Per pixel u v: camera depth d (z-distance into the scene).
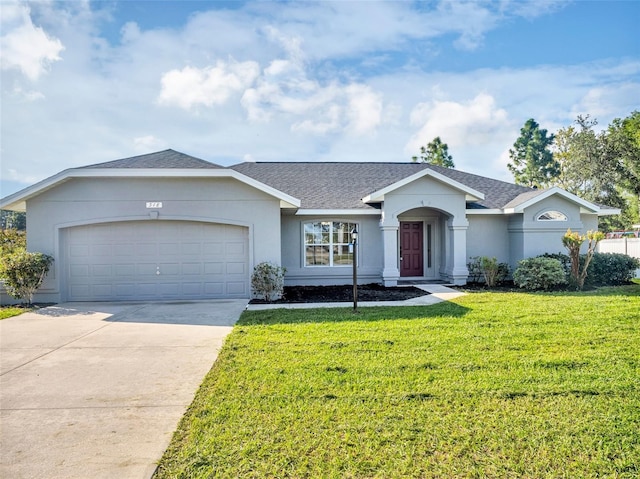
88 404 5.05
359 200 16.88
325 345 7.29
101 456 3.83
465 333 7.98
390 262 15.69
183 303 12.46
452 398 4.96
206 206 13.11
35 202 12.84
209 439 4.07
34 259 12.18
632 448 3.84
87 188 12.92
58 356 7.12
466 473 3.48
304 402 4.91
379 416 4.52
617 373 5.75
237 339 7.84
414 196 15.73
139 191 12.99
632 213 39.56
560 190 15.87
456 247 15.95
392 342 7.42
